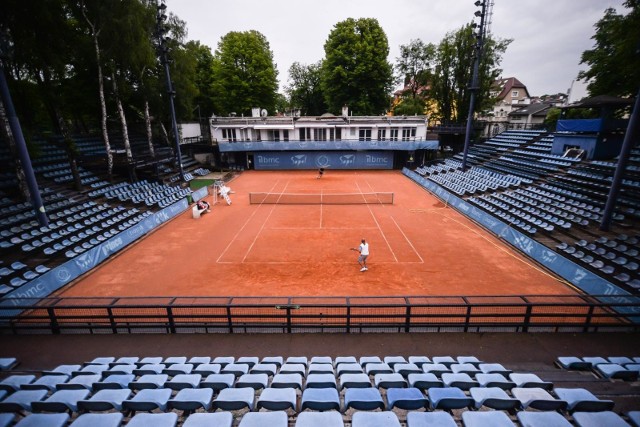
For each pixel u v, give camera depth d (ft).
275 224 72.43
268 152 145.89
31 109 73.61
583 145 85.66
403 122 139.44
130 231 62.69
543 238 58.54
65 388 20.18
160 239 64.49
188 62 118.62
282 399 17.76
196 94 127.54
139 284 46.75
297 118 144.56
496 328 32.65
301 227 70.13
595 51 109.81
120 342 31.24
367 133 142.10
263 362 26.22
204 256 56.13
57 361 28.73
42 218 58.44
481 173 100.89
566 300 40.11
